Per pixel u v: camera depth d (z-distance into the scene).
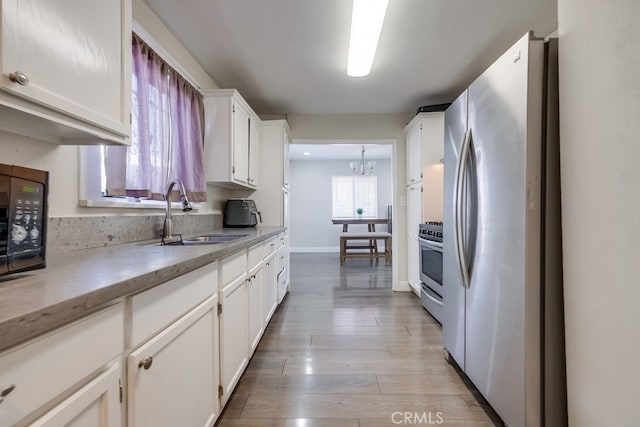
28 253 0.78
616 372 0.87
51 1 0.81
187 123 2.28
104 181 1.48
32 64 0.75
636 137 0.81
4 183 0.72
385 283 4.35
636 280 0.81
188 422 1.09
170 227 1.80
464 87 3.17
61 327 0.57
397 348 2.25
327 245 7.92
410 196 3.82
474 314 1.58
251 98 3.45
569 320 1.06
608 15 0.89
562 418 1.16
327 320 2.84
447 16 2.02
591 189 0.96
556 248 1.16
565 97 1.07
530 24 2.11
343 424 1.45
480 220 1.51
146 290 0.84
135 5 1.73
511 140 1.25
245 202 3.20
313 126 4.00
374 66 2.71
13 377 0.48
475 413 1.52
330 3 1.86
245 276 1.82
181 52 2.29
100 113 0.99
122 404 0.75
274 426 1.43
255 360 2.07
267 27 2.10
